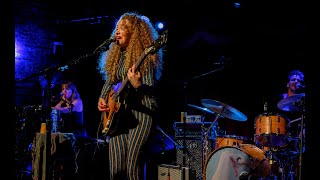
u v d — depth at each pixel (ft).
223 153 14.33
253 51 23.20
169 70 24.09
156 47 8.38
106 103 9.89
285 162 16.56
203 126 17.70
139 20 10.00
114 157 9.46
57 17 25.94
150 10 24.68
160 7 24.56
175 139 18.08
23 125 17.62
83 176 16.98
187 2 24.20
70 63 11.76
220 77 23.50
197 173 17.66
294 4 21.52
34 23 25.25
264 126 15.79
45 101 17.80
